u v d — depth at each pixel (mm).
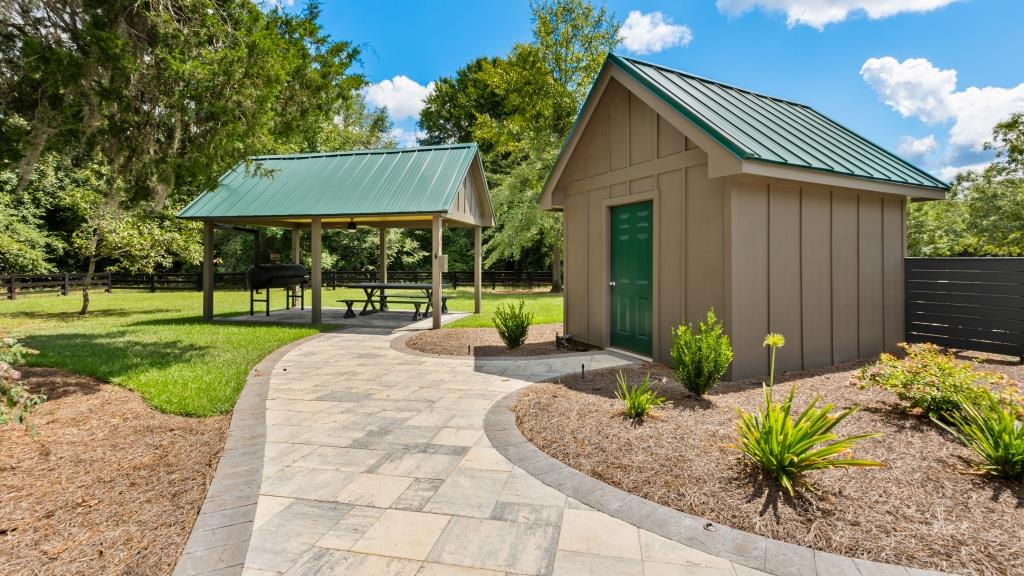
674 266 5770
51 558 2205
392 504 2615
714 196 5191
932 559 2037
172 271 26938
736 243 5047
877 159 6418
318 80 6984
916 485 2633
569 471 2994
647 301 6363
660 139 5922
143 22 5508
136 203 6344
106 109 5449
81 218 20141
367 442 3582
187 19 5688
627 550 2156
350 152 13102
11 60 4977
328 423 4043
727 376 5109
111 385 5414
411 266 30453
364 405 4582
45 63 4770
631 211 6621
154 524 2490
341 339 8820
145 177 6023
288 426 3967
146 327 10242
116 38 4898
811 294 5781
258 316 12469
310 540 2268
